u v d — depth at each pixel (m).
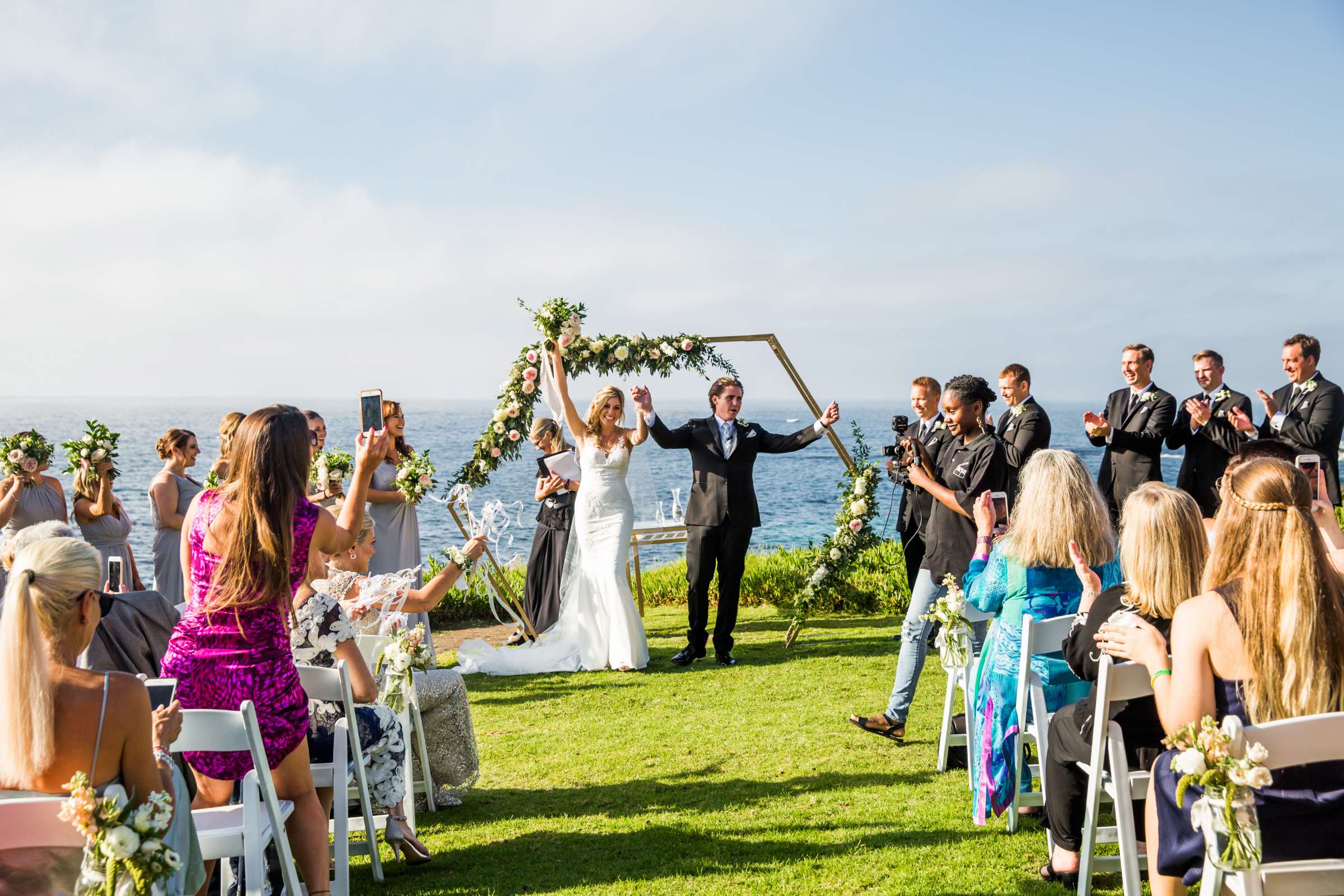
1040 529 3.80
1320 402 7.15
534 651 7.82
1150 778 2.89
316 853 3.05
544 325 7.91
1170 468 43.81
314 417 6.77
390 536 7.40
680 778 4.87
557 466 8.11
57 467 31.69
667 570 11.42
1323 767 2.35
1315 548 2.40
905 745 5.26
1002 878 3.51
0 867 2.17
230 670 2.97
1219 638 2.47
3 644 2.22
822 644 8.17
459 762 4.61
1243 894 2.25
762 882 3.54
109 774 2.29
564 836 4.13
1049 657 3.81
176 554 6.92
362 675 3.63
